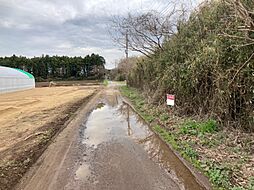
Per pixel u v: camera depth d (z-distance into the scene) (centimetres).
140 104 1571
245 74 623
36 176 516
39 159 619
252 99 618
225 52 688
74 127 993
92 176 505
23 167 560
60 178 501
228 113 705
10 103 1877
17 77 3594
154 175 502
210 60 760
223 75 691
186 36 1060
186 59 976
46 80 7956
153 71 1556
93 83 6378
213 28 865
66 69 8594
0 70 3231
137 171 525
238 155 548
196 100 914
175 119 965
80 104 1764
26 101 2017
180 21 1145
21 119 1171
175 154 620
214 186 437
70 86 5106
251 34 589
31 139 790
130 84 3381
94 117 1234
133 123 1065
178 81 1020
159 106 1260
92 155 637
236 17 598
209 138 676
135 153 647
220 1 754
